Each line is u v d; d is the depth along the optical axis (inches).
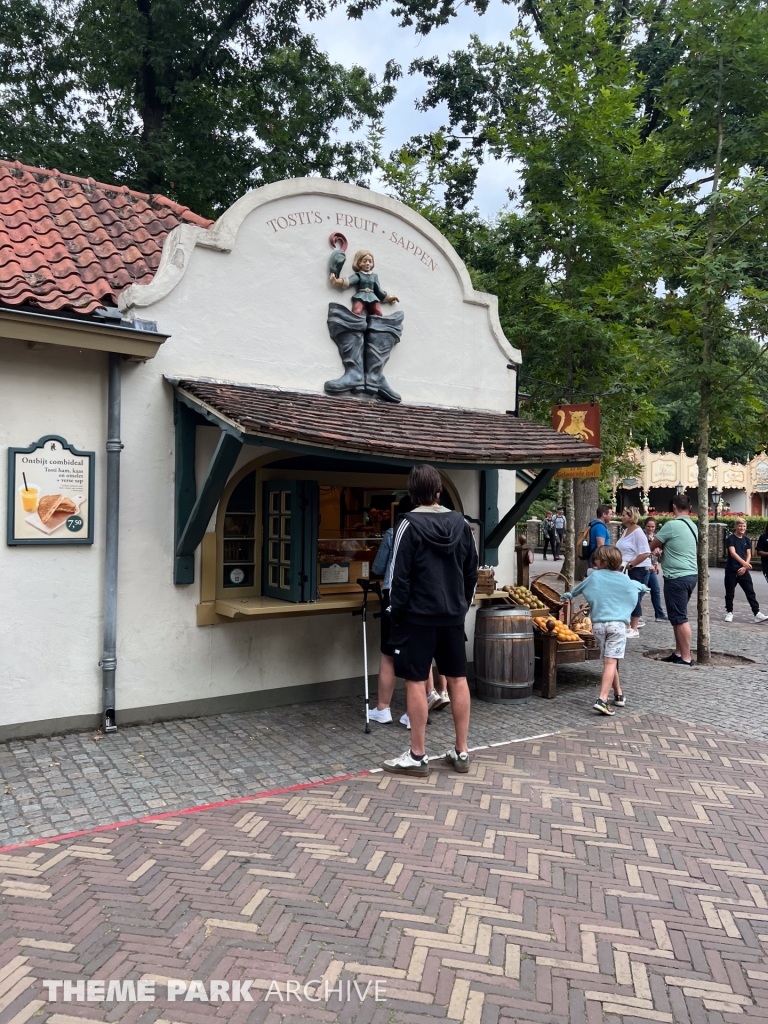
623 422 464.1
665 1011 107.5
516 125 434.6
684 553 343.3
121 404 223.5
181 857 147.2
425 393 298.8
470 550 195.0
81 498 216.8
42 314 195.0
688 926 128.6
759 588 668.7
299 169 709.3
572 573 445.7
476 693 287.1
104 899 131.1
